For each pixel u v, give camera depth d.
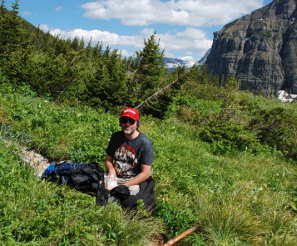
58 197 2.77
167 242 2.71
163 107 9.16
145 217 2.81
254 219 3.21
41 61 8.66
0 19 9.88
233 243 2.79
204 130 8.52
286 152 8.76
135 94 8.97
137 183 2.86
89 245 2.25
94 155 3.96
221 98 14.33
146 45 8.95
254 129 9.28
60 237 2.21
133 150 2.88
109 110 8.17
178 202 3.33
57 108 6.26
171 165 4.58
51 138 4.25
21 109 5.04
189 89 14.21
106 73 8.29
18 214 2.34
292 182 5.83
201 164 5.48
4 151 3.24
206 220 2.99
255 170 6.25
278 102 19.86
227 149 7.69
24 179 2.91
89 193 3.10
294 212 4.11
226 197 3.53
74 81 8.28
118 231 2.48
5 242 2.01
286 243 2.97
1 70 7.80
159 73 9.03
